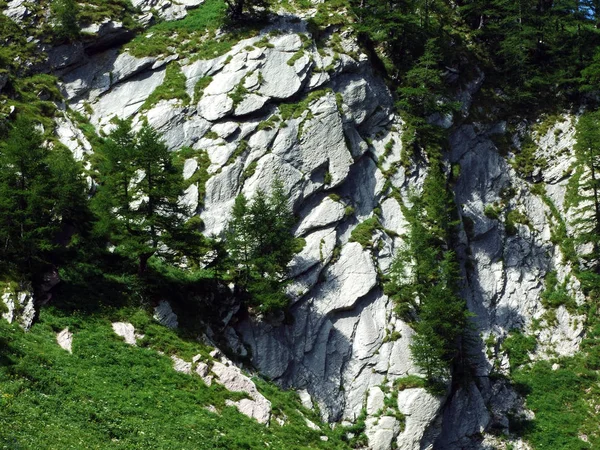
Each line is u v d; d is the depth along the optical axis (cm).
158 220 5100
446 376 5397
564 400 5853
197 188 5803
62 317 4662
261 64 6469
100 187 5338
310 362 5406
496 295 6369
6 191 4850
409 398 5319
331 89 6438
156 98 6391
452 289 5681
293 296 5525
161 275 5272
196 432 4231
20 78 6362
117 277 5125
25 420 3678
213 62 6581
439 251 5856
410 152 6444
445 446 5438
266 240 5356
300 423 4909
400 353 5516
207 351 4934
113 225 5053
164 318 5022
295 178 5953
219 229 5666
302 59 6500
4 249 4794
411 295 5703
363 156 6303
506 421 5722
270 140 6066
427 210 6122
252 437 4453
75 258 5088
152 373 4556
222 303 5316
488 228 6600
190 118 6225
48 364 4234
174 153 6022
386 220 6100
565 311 6359
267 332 5353
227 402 4647
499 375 5975
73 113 6369
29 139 5019
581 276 6450
